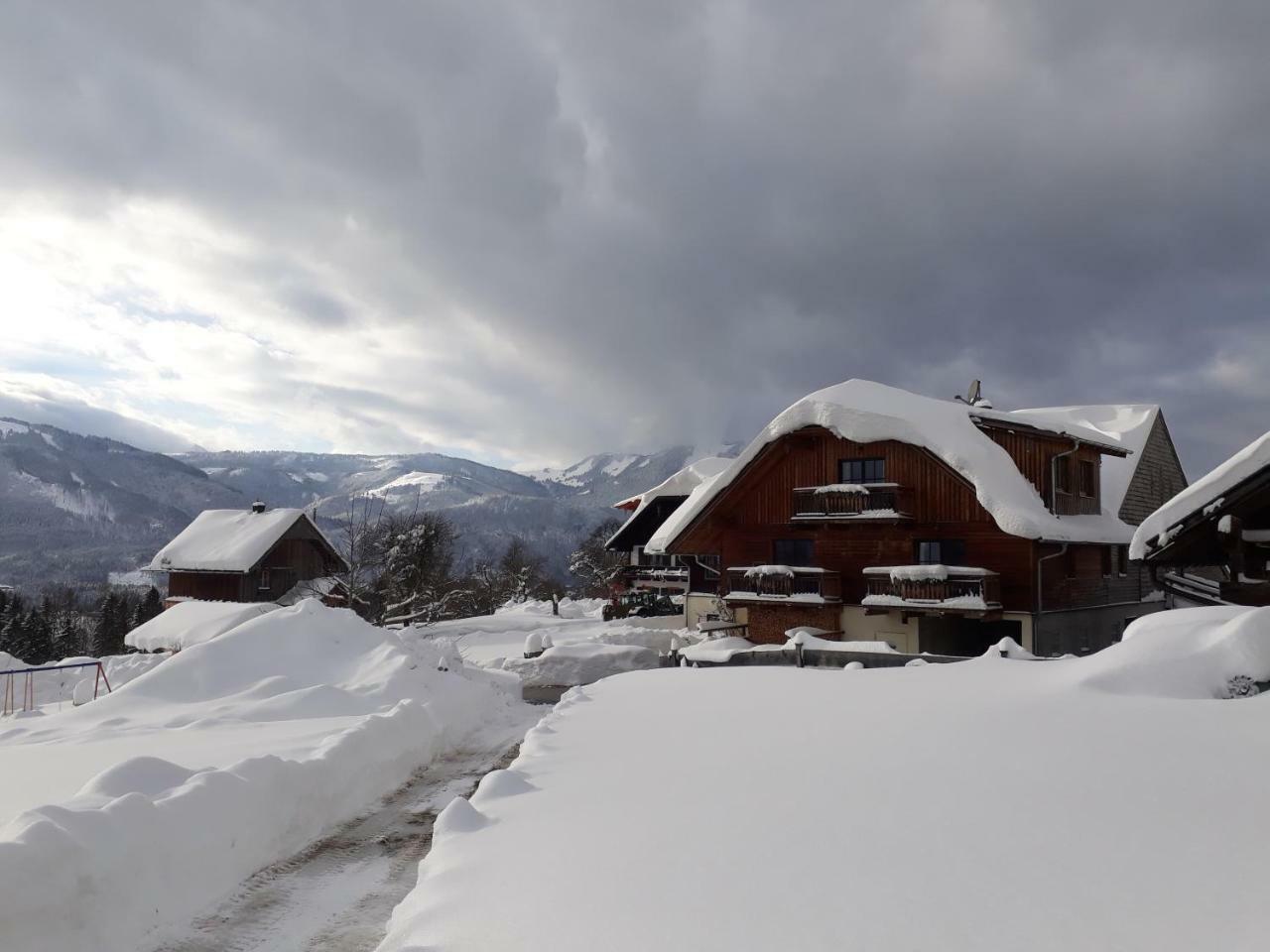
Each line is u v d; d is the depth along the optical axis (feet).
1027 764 19.62
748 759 22.36
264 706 41.57
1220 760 19.07
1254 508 38.63
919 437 77.56
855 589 85.25
